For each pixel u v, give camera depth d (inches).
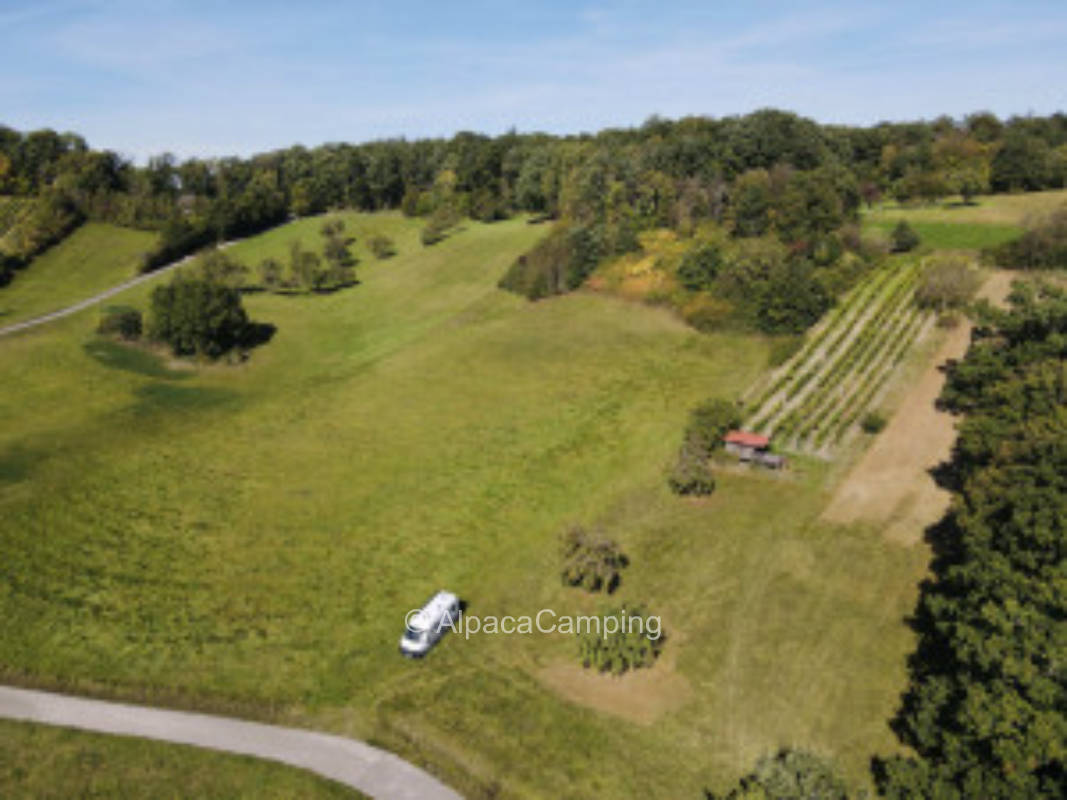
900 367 2482.8
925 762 1072.8
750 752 1246.9
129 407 2716.5
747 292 3006.9
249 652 1512.1
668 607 1600.6
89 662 1480.1
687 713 1332.4
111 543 1849.2
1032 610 1104.8
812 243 3331.7
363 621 1601.9
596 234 3659.0
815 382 2474.2
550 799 1181.7
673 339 2957.7
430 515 1972.2
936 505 1840.6
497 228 4968.0
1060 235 2984.7
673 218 3841.0
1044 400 1685.5
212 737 1315.2
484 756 1262.3
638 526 1886.1
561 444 2289.6
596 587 1681.8
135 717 1359.5
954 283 2760.8
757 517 1873.8
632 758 1249.4
